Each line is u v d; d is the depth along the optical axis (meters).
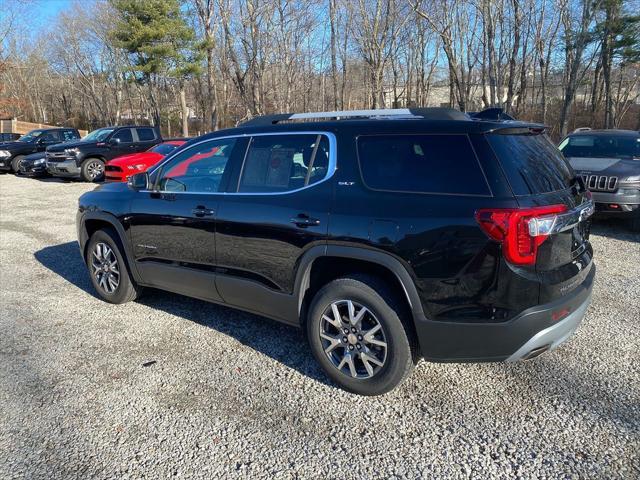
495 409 2.88
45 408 2.98
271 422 2.81
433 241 2.64
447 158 2.73
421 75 33.91
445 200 2.66
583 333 3.84
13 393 3.15
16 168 17.25
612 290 4.79
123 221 4.33
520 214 2.50
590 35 24.28
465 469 2.40
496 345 2.62
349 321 3.01
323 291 3.07
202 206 3.69
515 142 2.82
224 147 3.74
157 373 3.38
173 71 26.77
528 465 2.41
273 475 2.39
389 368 2.89
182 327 4.16
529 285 2.53
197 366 3.47
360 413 2.88
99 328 4.16
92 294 5.05
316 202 3.08
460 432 2.68
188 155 3.96
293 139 3.34
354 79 34.12
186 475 2.40
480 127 2.71
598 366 3.33
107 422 2.83
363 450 2.56
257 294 3.46
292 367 3.45
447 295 2.64
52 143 18.16
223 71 29.62
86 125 57.28
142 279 4.38
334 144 3.12
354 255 2.88
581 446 2.54
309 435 2.69
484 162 2.63
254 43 24.81
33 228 8.37
